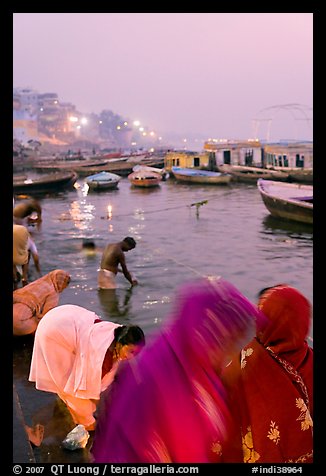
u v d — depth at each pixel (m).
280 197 20.86
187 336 2.55
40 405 4.83
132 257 12.56
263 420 2.76
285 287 2.97
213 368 2.57
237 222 21.50
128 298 8.98
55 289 6.81
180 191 35.62
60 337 4.45
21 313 6.36
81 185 38.97
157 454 2.55
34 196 32.25
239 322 2.60
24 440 4.16
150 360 2.61
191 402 2.54
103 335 4.42
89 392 4.33
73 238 16.22
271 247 16.06
